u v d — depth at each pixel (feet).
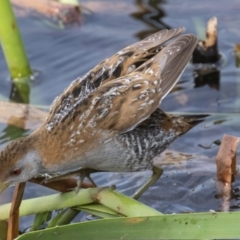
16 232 25.61
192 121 28.94
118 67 27.73
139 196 28.91
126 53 28.17
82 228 21.99
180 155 33.17
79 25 43.70
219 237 21.53
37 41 42.78
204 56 40.27
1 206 26.45
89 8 44.88
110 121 26.04
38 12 43.96
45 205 25.57
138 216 22.13
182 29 29.04
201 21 42.32
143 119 26.48
